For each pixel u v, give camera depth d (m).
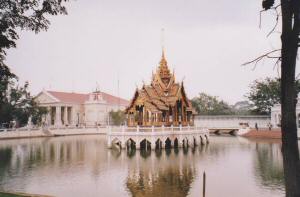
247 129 92.19
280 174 33.34
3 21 19.47
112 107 143.75
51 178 32.19
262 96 109.25
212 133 106.81
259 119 103.88
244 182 29.80
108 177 32.59
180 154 50.41
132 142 61.06
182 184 29.23
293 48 10.77
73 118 132.25
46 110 107.88
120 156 48.75
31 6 20.39
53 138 91.94
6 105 90.00
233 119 104.38
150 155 49.44
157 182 30.17
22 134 91.06
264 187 27.81
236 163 41.03
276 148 57.72
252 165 39.31
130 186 28.66
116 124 128.25
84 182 30.30
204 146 62.69
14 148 62.53
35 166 39.81
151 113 58.97
